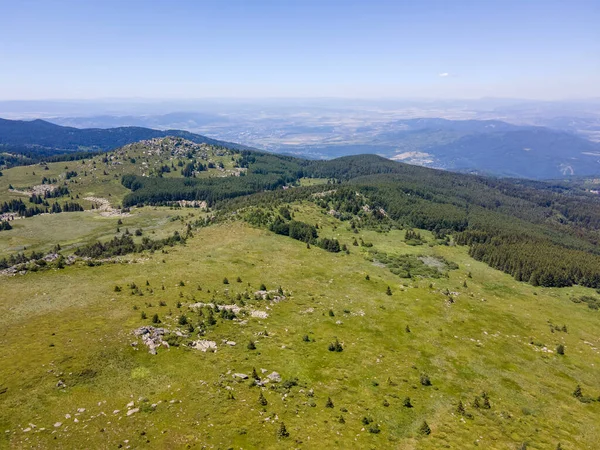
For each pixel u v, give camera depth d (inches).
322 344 3410.4
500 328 4333.2
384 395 2709.2
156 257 5679.1
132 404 2240.4
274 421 2223.2
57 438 1924.2
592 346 4121.6
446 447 2215.8
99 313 3444.9
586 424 2669.8
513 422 2581.2
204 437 2014.0
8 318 3287.4
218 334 3289.9
